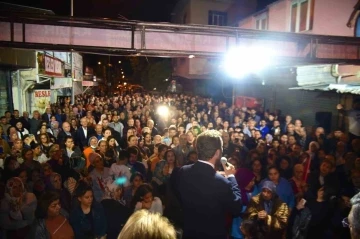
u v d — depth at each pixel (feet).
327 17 38.83
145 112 45.60
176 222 14.19
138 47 19.11
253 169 18.20
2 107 37.81
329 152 24.94
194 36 19.94
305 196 16.01
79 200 12.19
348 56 22.74
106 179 16.33
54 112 43.29
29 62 37.58
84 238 11.92
